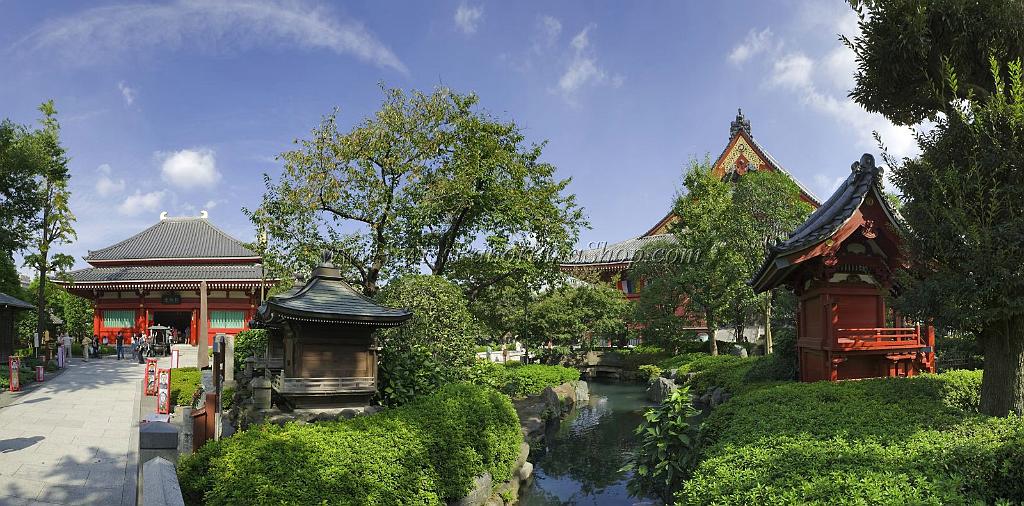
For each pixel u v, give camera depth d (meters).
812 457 6.65
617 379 38.56
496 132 23.95
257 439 8.68
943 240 8.67
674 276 34.94
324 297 12.36
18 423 15.39
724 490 6.16
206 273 41.22
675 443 10.96
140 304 42.31
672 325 35.81
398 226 22.48
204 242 46.16
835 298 14.23
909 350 14.54
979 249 8.26
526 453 15.20
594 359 40.34
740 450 7.27
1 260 35.44
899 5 9.68
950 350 20.97
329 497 7.77
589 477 14.83
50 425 15.23
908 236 9.36
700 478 6.66
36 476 10.85
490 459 11.68
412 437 9.91
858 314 14.38
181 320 53.50
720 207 30.31
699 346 37.69
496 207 23.84
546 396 23.33
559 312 36.12
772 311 31.30
